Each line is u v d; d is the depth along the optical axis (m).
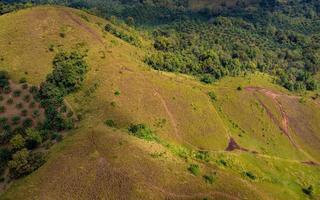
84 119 114.94
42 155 93.25
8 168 94.81
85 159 88.69
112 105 122.81
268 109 168.00
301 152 154.50
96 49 153.50
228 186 91.25
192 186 87.00
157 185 84.56
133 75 143.75
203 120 142.12
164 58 185.00
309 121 170.50
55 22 160.62
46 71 135.25
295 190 122.19
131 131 110.06
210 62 195.12
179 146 120.12
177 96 145.75
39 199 77.88
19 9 179.00
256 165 131.50
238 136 146.50
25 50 142.88
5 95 124.12
